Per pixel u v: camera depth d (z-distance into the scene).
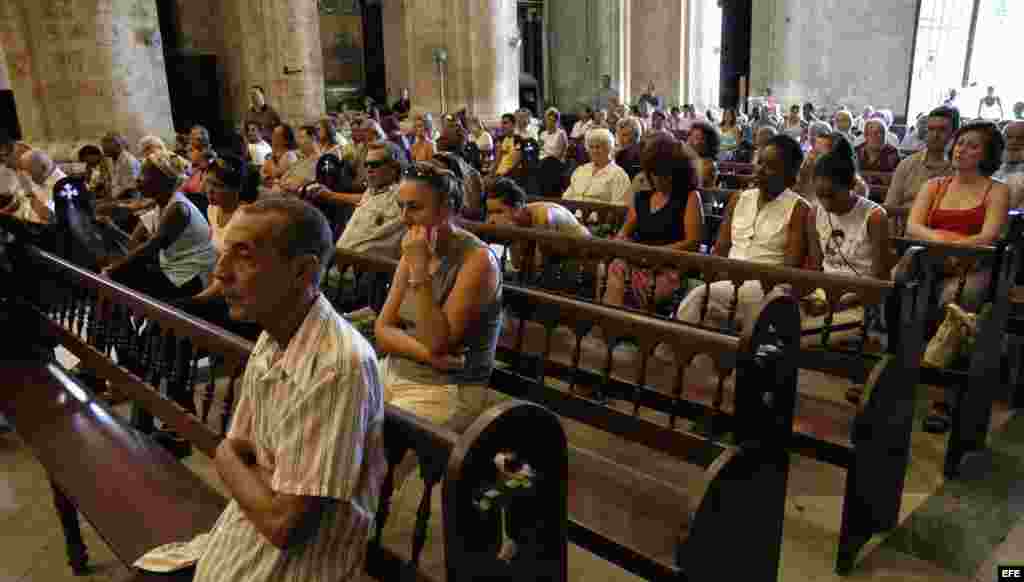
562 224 4.65
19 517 3.29
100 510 2.35
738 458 2.08
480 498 1.41
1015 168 5.06
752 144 11.92
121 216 7.30
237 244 1.45
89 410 3.17
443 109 13.29
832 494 3.21
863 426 2.56
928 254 2.73
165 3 17.75
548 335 2.85
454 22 12.92
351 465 1.43
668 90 22.58
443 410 2.56
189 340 2.58
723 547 2.13
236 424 1.68
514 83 13.84
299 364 1.46
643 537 2.13
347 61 21.95
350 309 4.43
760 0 21.47
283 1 14.67
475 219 4.85
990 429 3.84
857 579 2.65
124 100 9.56
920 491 3.24
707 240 5.76
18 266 3.99
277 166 7.77
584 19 24.06
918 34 21.00
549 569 1.63
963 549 2.82
